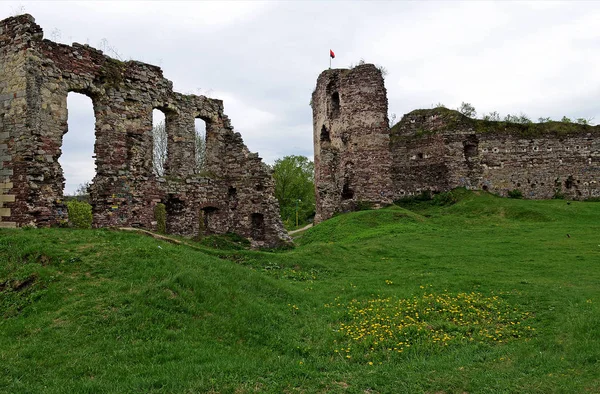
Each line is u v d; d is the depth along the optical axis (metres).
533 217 27.52
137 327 8.16
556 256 16.47
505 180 35.06
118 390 6.11
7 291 9.40
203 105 21.95
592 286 12.09
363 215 27.16
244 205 22.66
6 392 5.93
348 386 6.68
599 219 26.36
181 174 20.45
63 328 7.97
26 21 14.72
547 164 35.59
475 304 10.73
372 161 31.36
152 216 18.61
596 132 36.22
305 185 62.28
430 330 9.30
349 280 13.95
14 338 7.73
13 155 14.64
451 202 33.47
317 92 36.25
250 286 11.36
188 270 10.70
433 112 36.31
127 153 17.91
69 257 10.62
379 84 31.84
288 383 6.66
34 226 14.02
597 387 6.26
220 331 8.69
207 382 6.41
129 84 18.11
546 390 6.25
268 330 9.17
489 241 20.25
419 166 36.12
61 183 15.41
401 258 17.12
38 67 14.86
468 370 7.14
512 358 7.59
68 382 6.32
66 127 15.73
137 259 10.87
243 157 22.81
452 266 15.38
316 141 36.62
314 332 9.38
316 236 26.41
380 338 8.80
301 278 14.32
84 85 16.36
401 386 6.62
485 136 35.16
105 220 16.78
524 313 10.12
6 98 14.91
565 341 8.25
